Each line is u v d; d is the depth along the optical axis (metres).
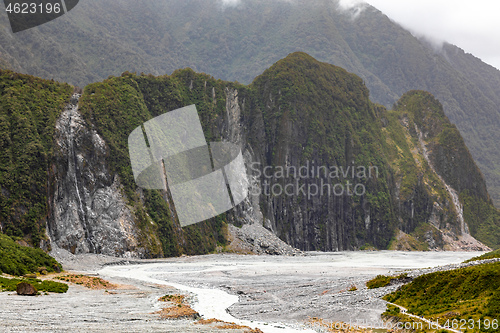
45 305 69.62
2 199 151.88
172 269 148.00
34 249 121.19
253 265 164.88
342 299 75.12
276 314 71.12
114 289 97.75
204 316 70.50
